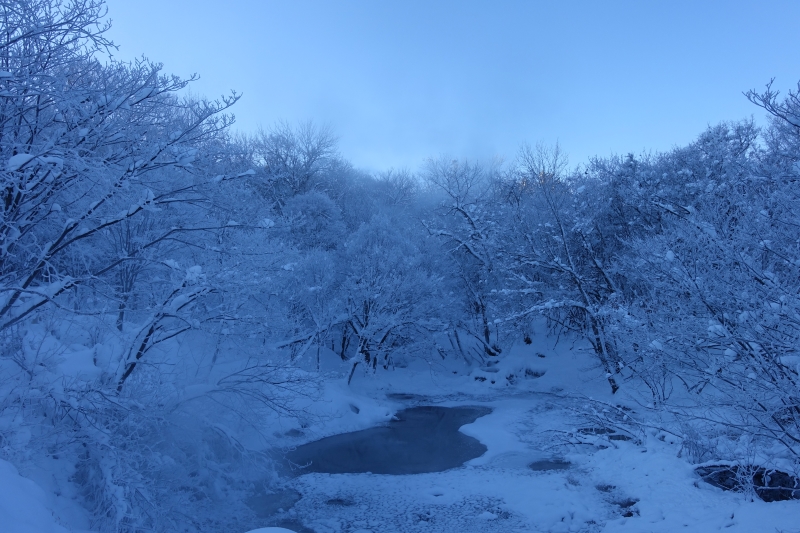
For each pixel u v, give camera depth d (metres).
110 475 6.66
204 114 7.46
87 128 6.55
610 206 23.19
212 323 9.27
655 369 11.88
